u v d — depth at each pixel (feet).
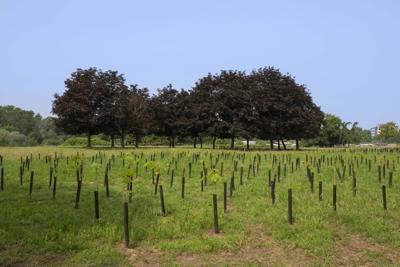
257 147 174.50
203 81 149.18
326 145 269.44
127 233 24.44
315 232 27.09
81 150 114.11
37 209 31.73
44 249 23.58
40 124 323.78
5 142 194.90
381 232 27.73
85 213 30.78
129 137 208.44
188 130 149.28
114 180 48.42
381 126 313.53
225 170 58.90
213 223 28.55
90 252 23.27
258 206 33.96
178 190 41.50
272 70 148.46
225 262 22.66
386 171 57.41
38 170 55.47
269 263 22.76
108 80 141.18
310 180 44.91
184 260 22.91
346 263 23.18
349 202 35.96
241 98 141.69
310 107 153.69
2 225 27.43
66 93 138.72
